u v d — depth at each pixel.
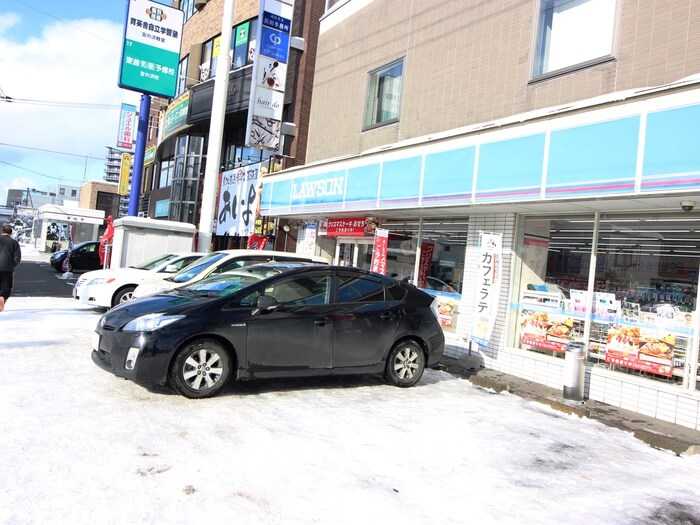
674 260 6.18
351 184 9.86
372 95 11.49
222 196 18.23
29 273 21.73
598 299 6.95
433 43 9.73
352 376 7.12
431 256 9.59
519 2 8.06
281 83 13.92
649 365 6.35
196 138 21.94
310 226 13.07
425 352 6.99
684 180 4.98
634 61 6.48
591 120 5.85
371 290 6.71
